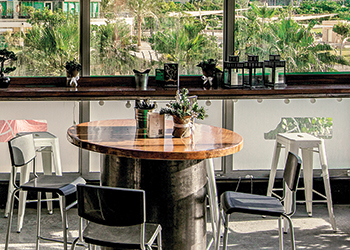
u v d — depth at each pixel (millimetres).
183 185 2842
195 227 2930
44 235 3639
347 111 4469
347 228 3863
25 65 4246
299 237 3668
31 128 4262
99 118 4305
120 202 2195
